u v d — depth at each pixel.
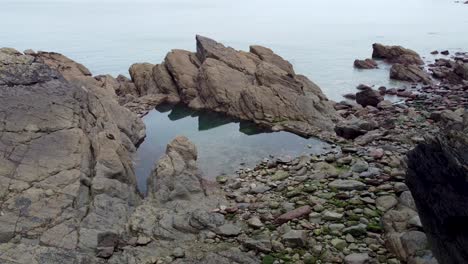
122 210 18.48
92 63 61.25
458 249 10.33
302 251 15.76
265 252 15.88
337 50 73.12
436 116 31.05
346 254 15.25
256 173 24.41
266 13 158.50
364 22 117.81
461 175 9.81
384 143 26.78
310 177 22.12
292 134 31.95
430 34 89.50
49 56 41.66
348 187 19.91
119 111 30.92
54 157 19.67
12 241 15.34
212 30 102.62
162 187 20.55
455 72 48.38
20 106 22.30
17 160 18.86
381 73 54.50
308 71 56.09
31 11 166.50
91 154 21.84
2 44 75.25
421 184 11.89
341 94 44.50
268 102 35.41
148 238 16.88
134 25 115.00
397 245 14.79
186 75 42.88
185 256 15.88
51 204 17.22
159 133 33.28
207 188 22.06
